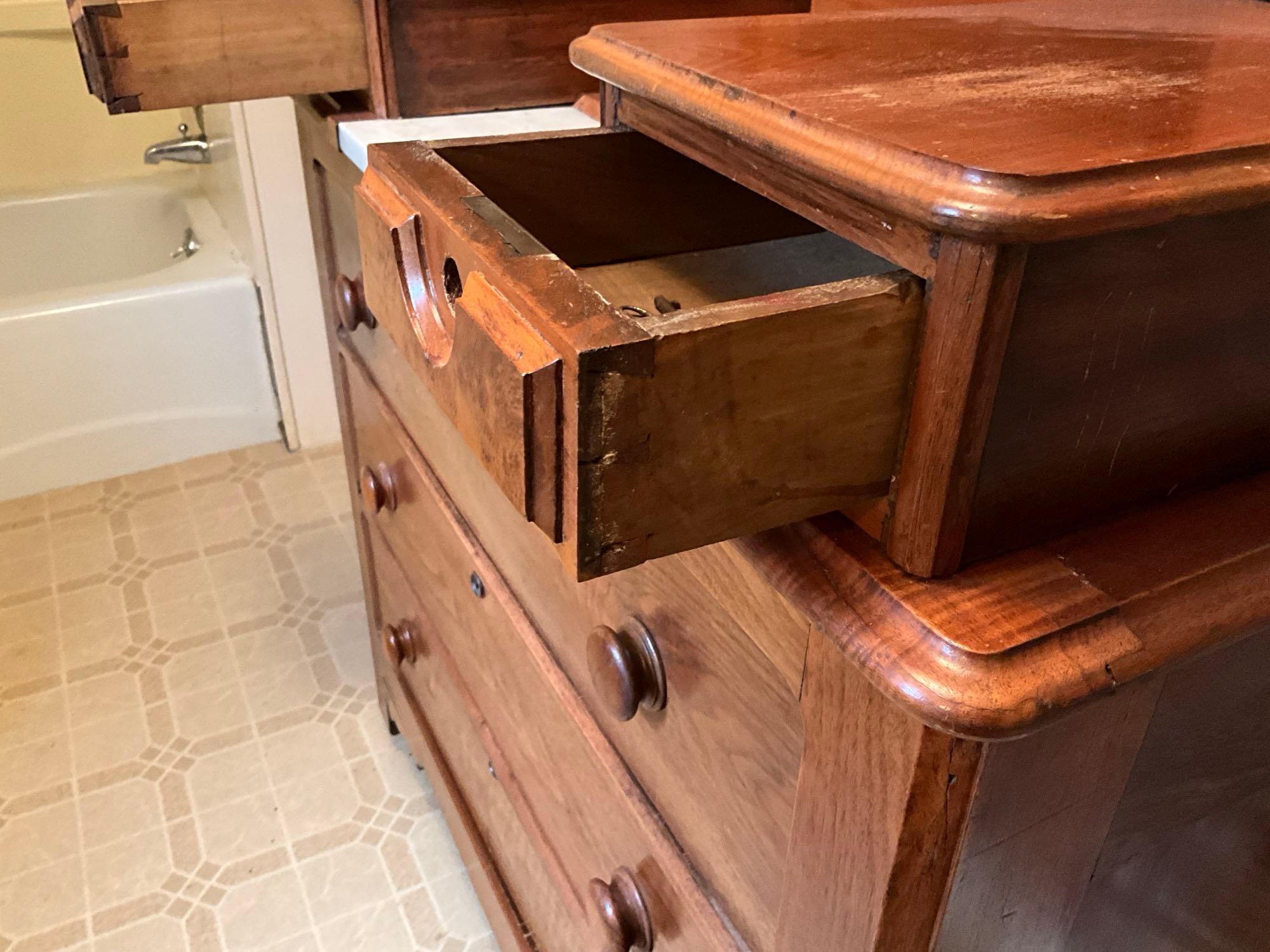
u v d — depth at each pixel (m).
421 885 1.18
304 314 1.88
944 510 0.37
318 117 0.86
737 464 0.35
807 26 0.59
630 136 0.63
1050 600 0.37
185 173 2.21
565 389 0.32
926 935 0.42
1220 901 0.62
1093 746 0.43
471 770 1.04
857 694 0.38
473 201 0.45
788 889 0.47
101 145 2.12
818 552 0.40
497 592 0.79
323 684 1.45
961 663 0.35
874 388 0.36
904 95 0.41
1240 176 0.34
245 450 1.99
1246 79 0.45
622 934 0.66
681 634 0.52
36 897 1.15
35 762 1.31
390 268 0.50
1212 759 0.51
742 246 0.71
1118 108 0.39
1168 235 0.36
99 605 1.58
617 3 0.85
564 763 0.75
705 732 0.52
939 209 0.31
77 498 1.83
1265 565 0.41
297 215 1.78
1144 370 0.39
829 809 0.42
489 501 0.77
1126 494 0.42
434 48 0.80
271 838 1.22
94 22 0.70
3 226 2.01
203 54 0.75
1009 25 0.59
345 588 1.63
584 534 0.34
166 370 1.86
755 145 0.41
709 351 0.32
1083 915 0.52
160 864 1.19
